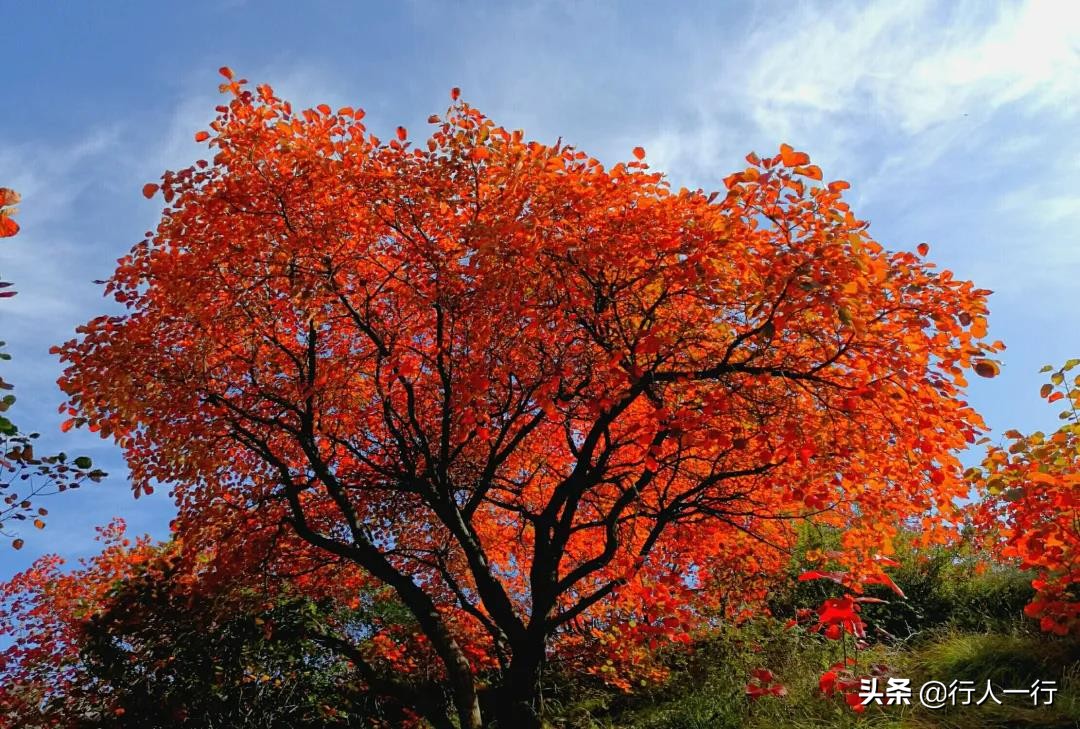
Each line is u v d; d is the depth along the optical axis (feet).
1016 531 21.84
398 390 31.53
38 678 33.40
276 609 33.94
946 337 21.24
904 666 26.63
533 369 26.84
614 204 23.40
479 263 22.49
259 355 28.76
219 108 23.76
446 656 27.14
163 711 30.63
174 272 24.58
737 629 35.04
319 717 33.96
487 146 24.13
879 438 24.98
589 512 35.40
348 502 28.99
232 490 31.58
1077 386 20.67
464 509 29.40
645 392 24.84
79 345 24.47
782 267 20.13
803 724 23.63
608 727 31.04
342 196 25.43
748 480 31.12
